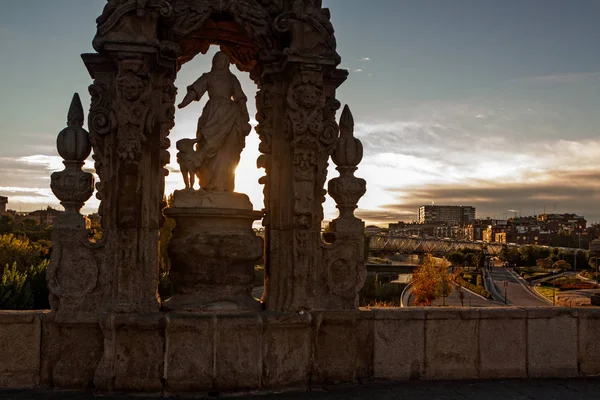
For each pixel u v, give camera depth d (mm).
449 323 8531
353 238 8422
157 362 7363
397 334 8406
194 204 8070
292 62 7945
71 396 7324
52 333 7703
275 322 7641
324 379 8102
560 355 8727
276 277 8250
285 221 8297
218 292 7996
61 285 7656
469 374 8508
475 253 113688
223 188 8391
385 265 94000
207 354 7430
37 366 7684
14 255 34531
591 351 8805
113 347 7348
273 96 8484
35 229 87125
